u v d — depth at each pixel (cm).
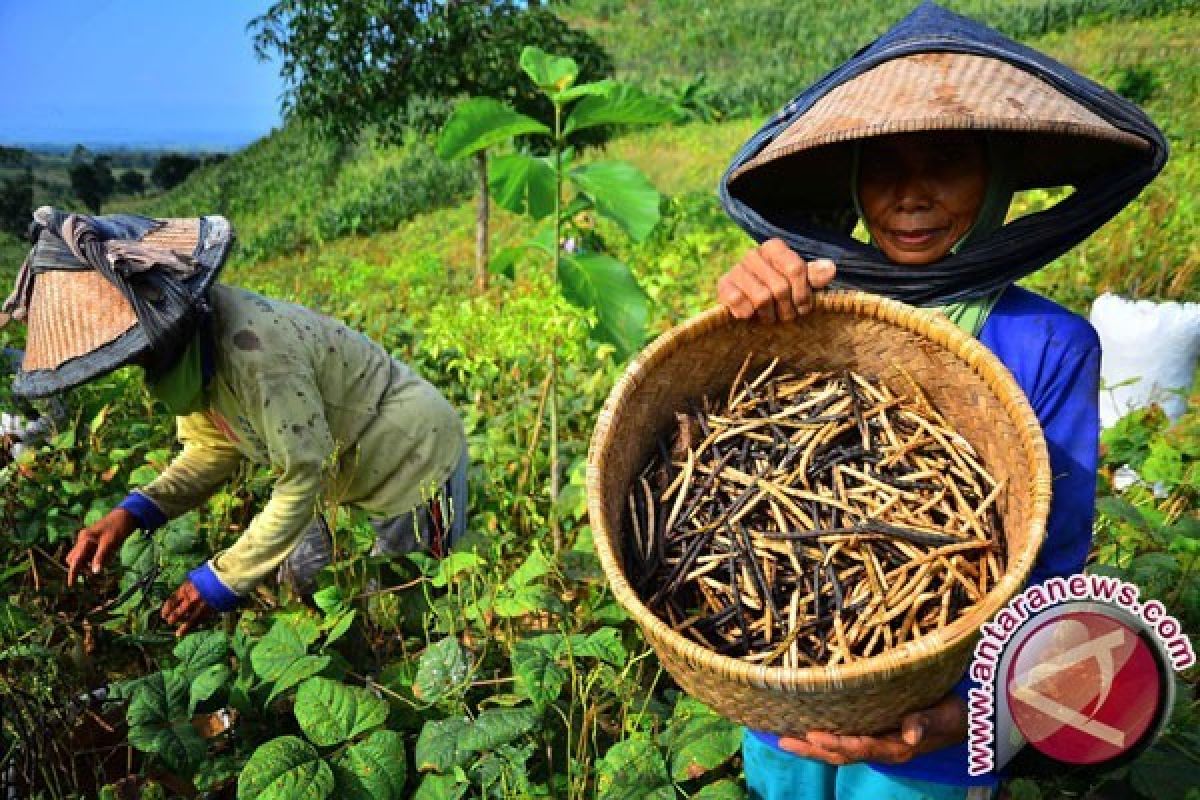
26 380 199
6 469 331
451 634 231
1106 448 310
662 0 5194
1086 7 2678
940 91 143
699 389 179
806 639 146
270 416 222
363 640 273
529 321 277
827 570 150
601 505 152
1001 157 157
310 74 1132
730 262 735
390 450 263
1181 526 270
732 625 151
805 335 172
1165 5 2506
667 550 160
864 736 147
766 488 159
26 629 257
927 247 160
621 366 421
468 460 318
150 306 198
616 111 336
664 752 215
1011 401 145
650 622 137
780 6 4612
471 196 2444
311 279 1255
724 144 2220
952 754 172
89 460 347
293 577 280
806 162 180
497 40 1073
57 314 200
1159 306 388
